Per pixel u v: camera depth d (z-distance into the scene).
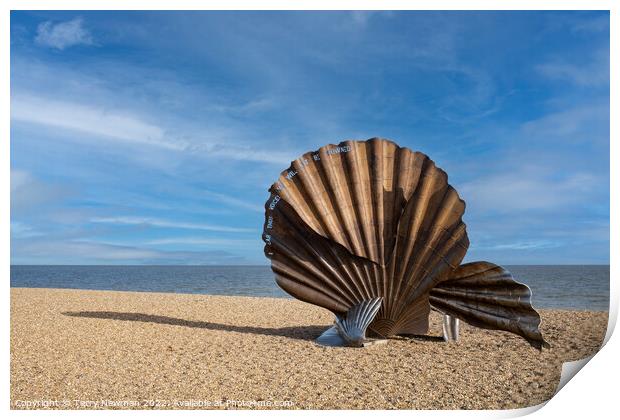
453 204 7.99
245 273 74.31
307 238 8.27
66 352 7.29
